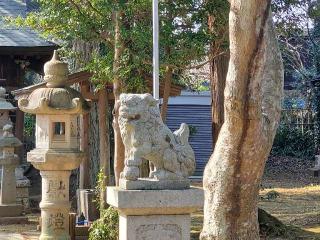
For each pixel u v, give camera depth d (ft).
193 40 34.63
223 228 27.48
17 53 60.64
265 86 28.32
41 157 34.35
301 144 94.84
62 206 34.86
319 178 78.89
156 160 24.09
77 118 36.73
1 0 65.31
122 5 33.27
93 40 37.70
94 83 39.27
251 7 24.48
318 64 93.15
